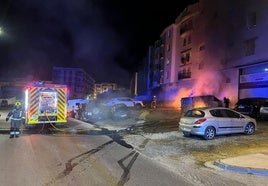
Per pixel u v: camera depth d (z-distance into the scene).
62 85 17.77
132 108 34.59
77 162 9.02
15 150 10.80
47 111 17.30
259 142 13.11
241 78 34.19
